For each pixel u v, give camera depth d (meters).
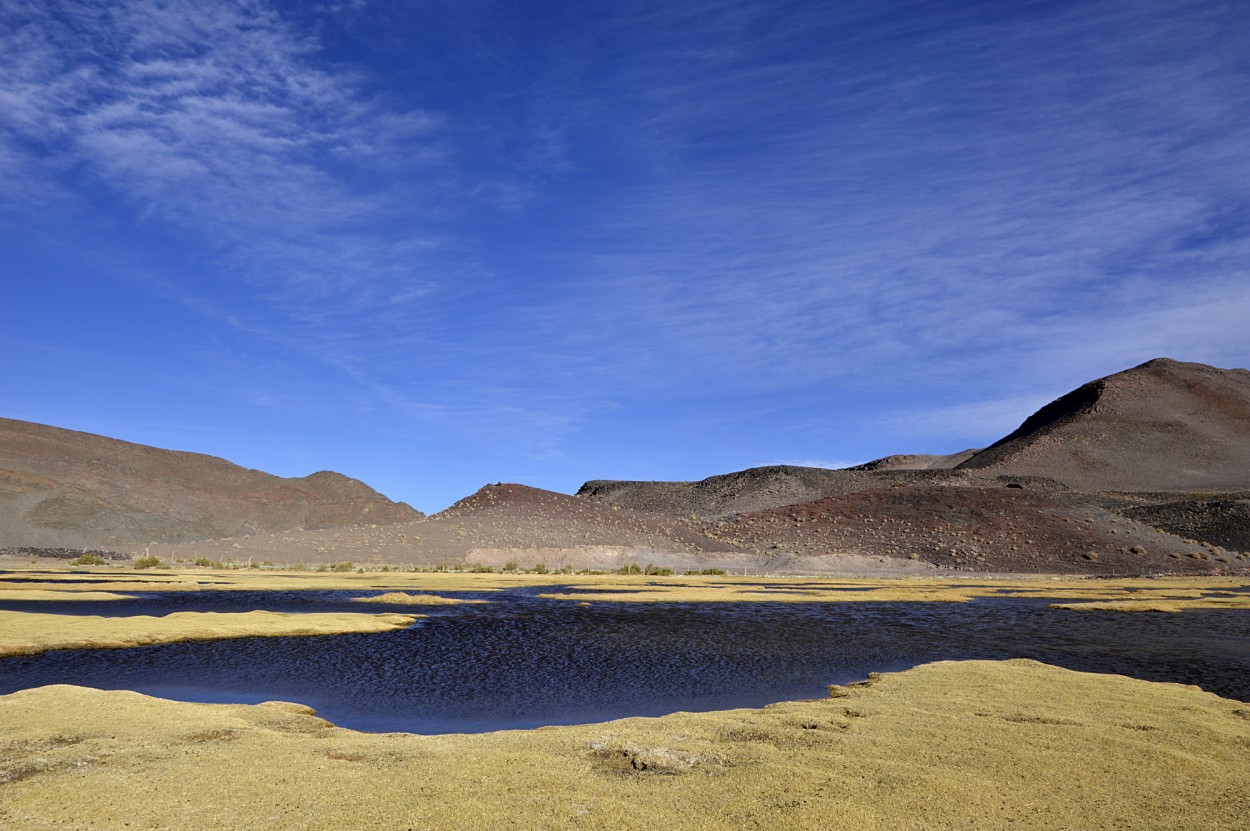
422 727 17.48
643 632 33.03
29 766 11.80
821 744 13.17
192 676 22.34
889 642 31.00
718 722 14.88
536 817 9.79
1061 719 15.18
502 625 34.72
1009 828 9.62
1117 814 10.12
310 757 12.39
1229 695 20.86
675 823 9.63
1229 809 10.34
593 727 14.70
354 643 28.64
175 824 9.55
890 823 9.69
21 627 28.22
